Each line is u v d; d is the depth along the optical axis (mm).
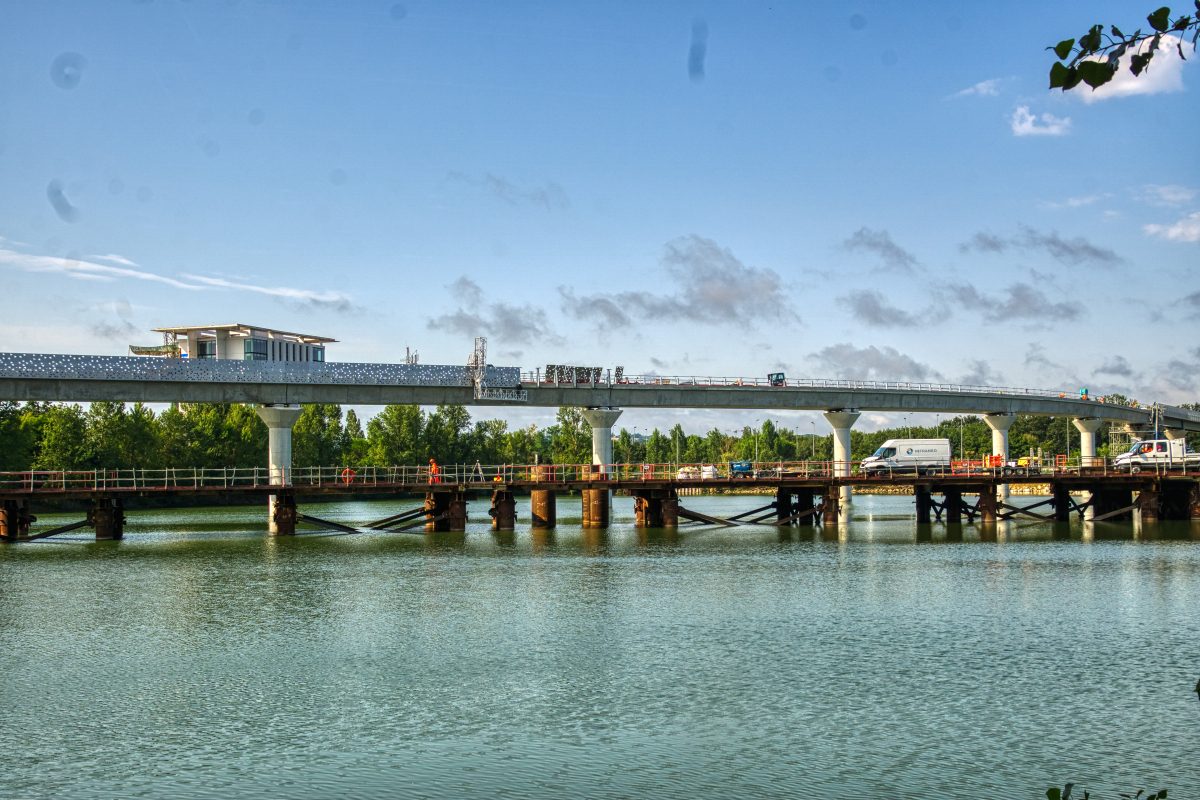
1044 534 69750
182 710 23781
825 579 45875
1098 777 18703
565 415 197250
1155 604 37656
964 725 22047
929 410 121688
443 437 184250
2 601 40344
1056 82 6434
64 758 20359
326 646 31000
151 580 46656
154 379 78500
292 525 72188
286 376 84062
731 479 76500
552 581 45625
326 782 18844
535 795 18078
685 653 29516
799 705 23750
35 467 120062
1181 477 76938
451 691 25344
